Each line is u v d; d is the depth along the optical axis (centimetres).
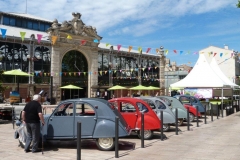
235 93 3891
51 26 3725
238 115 2211
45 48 3416
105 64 4150
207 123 1639
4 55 3042
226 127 1451
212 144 986
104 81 4119
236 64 5831
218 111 2098
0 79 1645
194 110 1708
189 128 1385
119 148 914
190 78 2291
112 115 862
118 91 4284
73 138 862
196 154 830
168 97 1520
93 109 867
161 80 4916
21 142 885
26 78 3231
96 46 3959
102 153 832
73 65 3769
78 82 3825
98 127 849
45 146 931
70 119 870
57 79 3491
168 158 779
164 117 1261
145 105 1090
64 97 3647
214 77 2236
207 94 2512
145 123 1063
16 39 3112
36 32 3797
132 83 4506
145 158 776
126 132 859
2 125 1481
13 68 3116
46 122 877
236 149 898
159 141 1048
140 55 4600
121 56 4362
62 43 3550
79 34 3734
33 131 825
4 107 1702
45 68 3409
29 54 3247
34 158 764
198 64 2377
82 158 767
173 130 1347
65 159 753
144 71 4728
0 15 3616
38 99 846
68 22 3647
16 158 761
